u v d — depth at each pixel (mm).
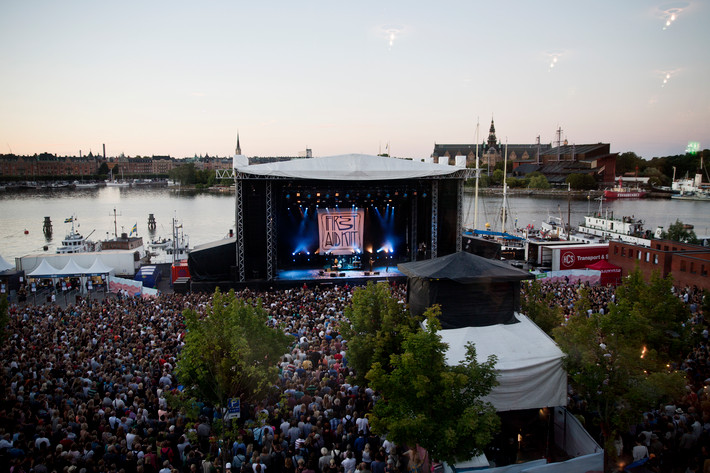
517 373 13359
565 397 13859
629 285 18031
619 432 13898
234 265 41594
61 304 39156
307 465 12203
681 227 65625
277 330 14898
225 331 13234
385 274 43688
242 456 12883
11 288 42812
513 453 13531
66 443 12781
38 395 15141
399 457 13898
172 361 18594
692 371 17953
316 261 48656
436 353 12156
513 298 16312
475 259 16922
